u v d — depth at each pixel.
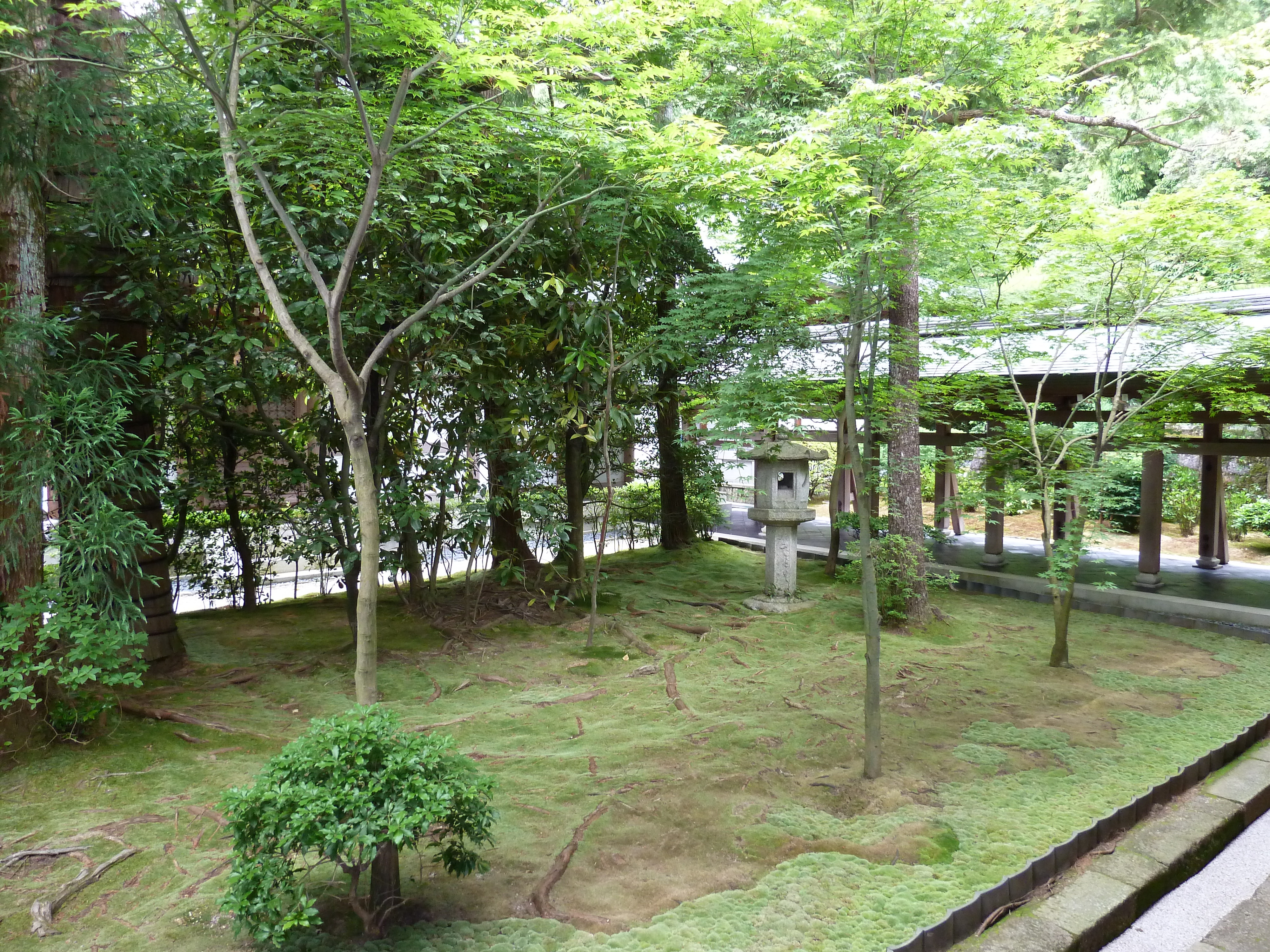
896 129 4.46
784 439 8.25
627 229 6.93
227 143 3.65
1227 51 9.44
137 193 4.86
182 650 6.43
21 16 4.22
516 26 4.09
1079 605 8.88
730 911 3.19
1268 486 14.61
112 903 3.29
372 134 3.53
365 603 3.37
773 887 3.36
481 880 3.42
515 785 4.38
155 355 5.69
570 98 5.46
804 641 7.54
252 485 8.23
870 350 5.60
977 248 6.14
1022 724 5.34
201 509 8.36
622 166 5.31
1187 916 3.60
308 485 8.33
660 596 9.26
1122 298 6.50
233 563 8.88
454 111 5.29
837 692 6.00
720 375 9.70
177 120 5.46
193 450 7.77
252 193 5.39
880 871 3.49
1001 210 5.68
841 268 4.88
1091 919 3.32
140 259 5.67
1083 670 6.58
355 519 6.67
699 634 7.79
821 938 3.02
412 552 7.77
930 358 7.12
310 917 2.66
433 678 6.36
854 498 10.87
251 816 2.69
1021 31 7.15
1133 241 5.71
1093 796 4.27
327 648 7.06
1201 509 10.70
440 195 6.21
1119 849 3.91
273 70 5.98
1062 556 6.52
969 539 13.17
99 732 4.83
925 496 16.09
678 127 4.81
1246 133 10.64
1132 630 7.93
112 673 4.61
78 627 4.30
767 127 6.88
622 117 5.40
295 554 7.51
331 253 6.01
